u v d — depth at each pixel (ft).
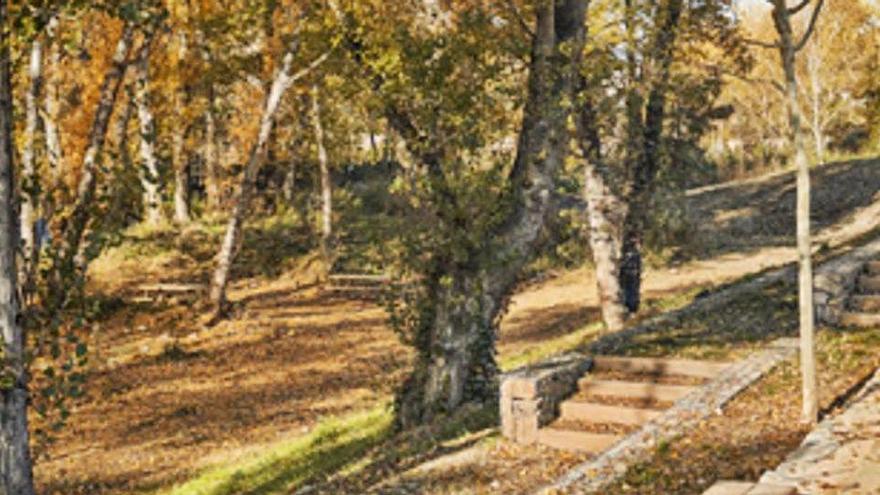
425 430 44.29
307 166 140.87
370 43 48.37
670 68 56.08
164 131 102.27
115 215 31.42
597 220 64.28
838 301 45.01
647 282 91.15
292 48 88.12
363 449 45.16
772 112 189.78
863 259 53.06
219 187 132.57
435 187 45.44
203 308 92.43
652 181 65.87
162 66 93.15
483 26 46.37
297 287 104.06
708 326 47.14
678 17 52.95
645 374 40.93
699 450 28.53
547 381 38.50
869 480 21.74
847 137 194.80
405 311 48.34
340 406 60.59
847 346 39.24
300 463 45.32
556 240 104.37
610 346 44.91
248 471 45.93
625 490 26.13
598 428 36.99
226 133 137.80
